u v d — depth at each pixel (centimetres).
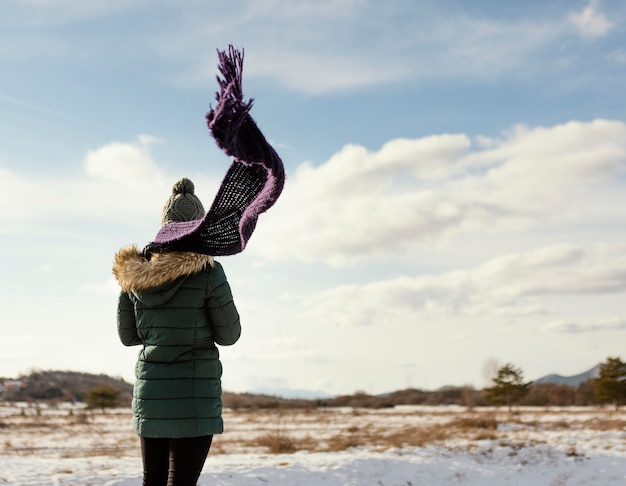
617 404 5534
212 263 270
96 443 2469
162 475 266
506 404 5769
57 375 10056
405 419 4609
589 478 1070
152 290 262
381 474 1045
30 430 3425
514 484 1055
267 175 251
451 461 1182
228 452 1639
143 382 262
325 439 2094
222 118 216
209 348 269
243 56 219
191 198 283
